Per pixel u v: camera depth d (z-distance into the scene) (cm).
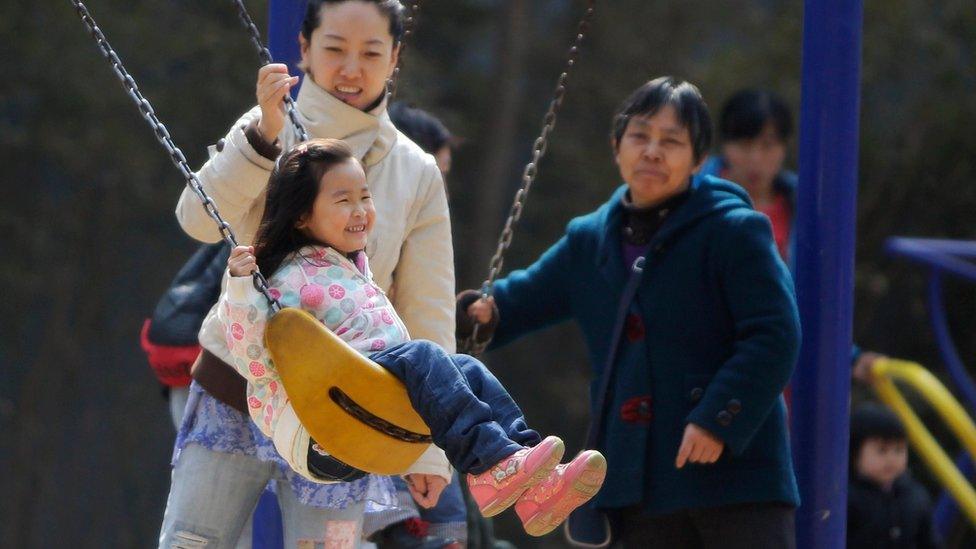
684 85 1750
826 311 1912
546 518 1307
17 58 6419
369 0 1529
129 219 7000
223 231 1357
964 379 3189
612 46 7656
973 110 5784
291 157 1389
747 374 1648
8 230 6800
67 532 7225
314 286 1374
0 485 7019
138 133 6562
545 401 7356
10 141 6494
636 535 1755
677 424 1711
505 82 7338
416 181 1573
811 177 1928
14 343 7062
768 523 1692
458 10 7475
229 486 1491
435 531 1850
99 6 6438
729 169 2398
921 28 6006
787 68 6169
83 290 7031
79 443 7219
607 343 1786
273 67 1436
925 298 5547
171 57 6412
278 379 1372
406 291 1580
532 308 1877
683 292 1716
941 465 2731
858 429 2455
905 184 5762
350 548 1527
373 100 1559
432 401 1316
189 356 1833
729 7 7569
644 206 1761
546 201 7406
